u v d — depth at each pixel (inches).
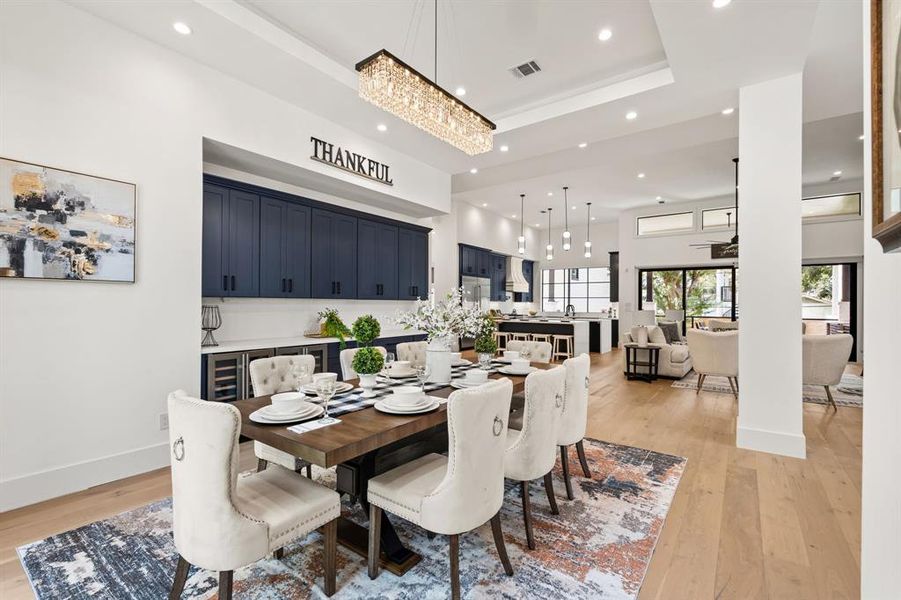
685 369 262.1
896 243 29.1
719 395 216.8
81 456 106.4
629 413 183.2
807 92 148.1
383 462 84.9
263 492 70.2
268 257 167.3
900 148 29.6
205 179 146.3
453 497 64.5
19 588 70.2
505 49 134.1
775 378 132.8
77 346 105.9
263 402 90.7
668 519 94.0
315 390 97.4
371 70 96.5
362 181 183.8
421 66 142.9
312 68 130.8
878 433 35.7
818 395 211.3
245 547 57.9
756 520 93.4
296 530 64.4
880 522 35.2
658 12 102.1
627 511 97.4
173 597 63.6
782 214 130.8
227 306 163.9
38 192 99.2
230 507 56.6
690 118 161.8
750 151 135.3
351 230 206.2
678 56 119.6
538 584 72.0
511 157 208.2
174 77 122.6
